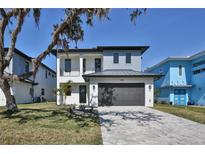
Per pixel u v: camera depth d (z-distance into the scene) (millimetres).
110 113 14914
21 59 26219
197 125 10430
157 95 32594
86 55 25672
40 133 8039
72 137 7621
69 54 25000
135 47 24250
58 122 10461
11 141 6973
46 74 35969
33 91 29922
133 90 21484
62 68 26000
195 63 28141
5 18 12078
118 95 21469
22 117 11461
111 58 24609
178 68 29297
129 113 14992
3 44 12477
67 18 11562
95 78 21547
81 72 24766
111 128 9484
